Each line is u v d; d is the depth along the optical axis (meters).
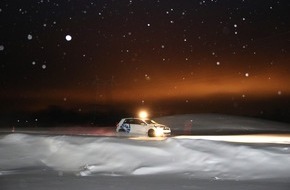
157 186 10.91
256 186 10.88
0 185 11.05
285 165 13.04
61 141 16.02
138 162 13.83
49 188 10.59
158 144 15.16
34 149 15.70
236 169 12.95
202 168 13.23
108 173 13.16
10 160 14.74
